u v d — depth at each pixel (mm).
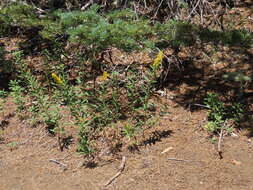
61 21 2008
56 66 2357
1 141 1965
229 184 1591
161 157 1758
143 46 2008
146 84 2197
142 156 1771
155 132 1920
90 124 1957
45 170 1751
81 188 1623
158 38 1970
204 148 1799
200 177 1634
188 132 1910
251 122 1934
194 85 2256
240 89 2084
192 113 2041
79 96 2020
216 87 2219
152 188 1593
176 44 1929
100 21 1943
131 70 2334
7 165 1799
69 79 2365
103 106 1967
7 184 1688
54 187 1646
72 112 1896
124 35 1853
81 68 2387
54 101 2176
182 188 1583
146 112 2045
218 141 1834
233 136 1859
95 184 1636
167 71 2223
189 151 1784
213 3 2865
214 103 1932
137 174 1669
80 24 1985
